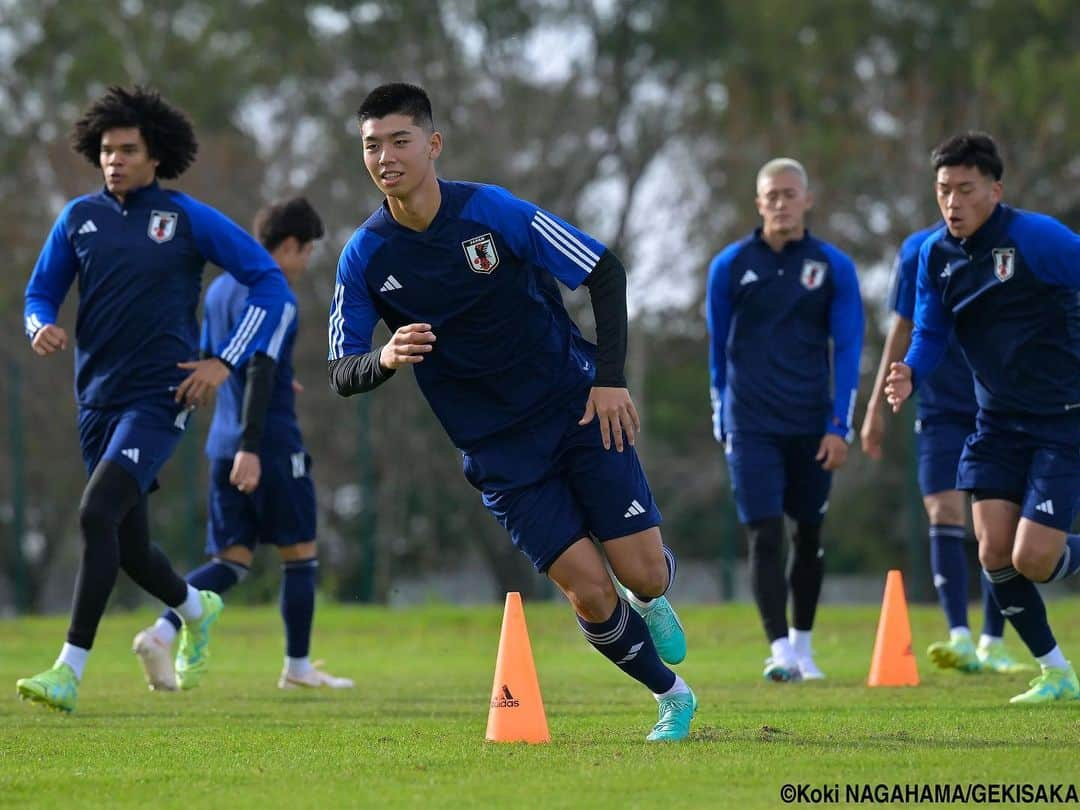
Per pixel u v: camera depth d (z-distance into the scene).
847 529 91.31
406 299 18.86
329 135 100.50
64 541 106.38
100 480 24.33
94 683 31.19
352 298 19.00
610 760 17.48
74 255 25.27
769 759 17.33
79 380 25.23
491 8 104.25
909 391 23.77
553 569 18.91
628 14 107.25
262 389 27.45
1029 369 22.89
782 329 30.59
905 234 91.25
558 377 19.00
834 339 30.83
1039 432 22.97
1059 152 90.06
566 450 18.97
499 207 18.56
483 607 59.06
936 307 23.75
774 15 98.38
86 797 15.72
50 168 102.19
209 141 96.31
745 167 96.00
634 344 96.00
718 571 90.88
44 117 108.75
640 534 19.02
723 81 103.75
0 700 26.59
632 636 19.14
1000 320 22.98
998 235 22.72
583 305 90.25
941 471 30.59
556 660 38.62
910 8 98.56
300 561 30.12
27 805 15.30
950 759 17.12
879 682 28.08
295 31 104.50
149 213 25.08
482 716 23.30
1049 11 93.69
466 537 97.50
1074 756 17.31
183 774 17.08
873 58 97.81
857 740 18.92
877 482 89.44
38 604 100.50
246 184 96.81
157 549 27.20
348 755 18.38
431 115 18.64
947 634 42.44
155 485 25.97
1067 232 22.47
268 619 53.91
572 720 22.11
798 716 21.97
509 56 104.69
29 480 93.44
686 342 99.12
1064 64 91.12
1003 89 90.81
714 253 96.50
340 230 95.06
